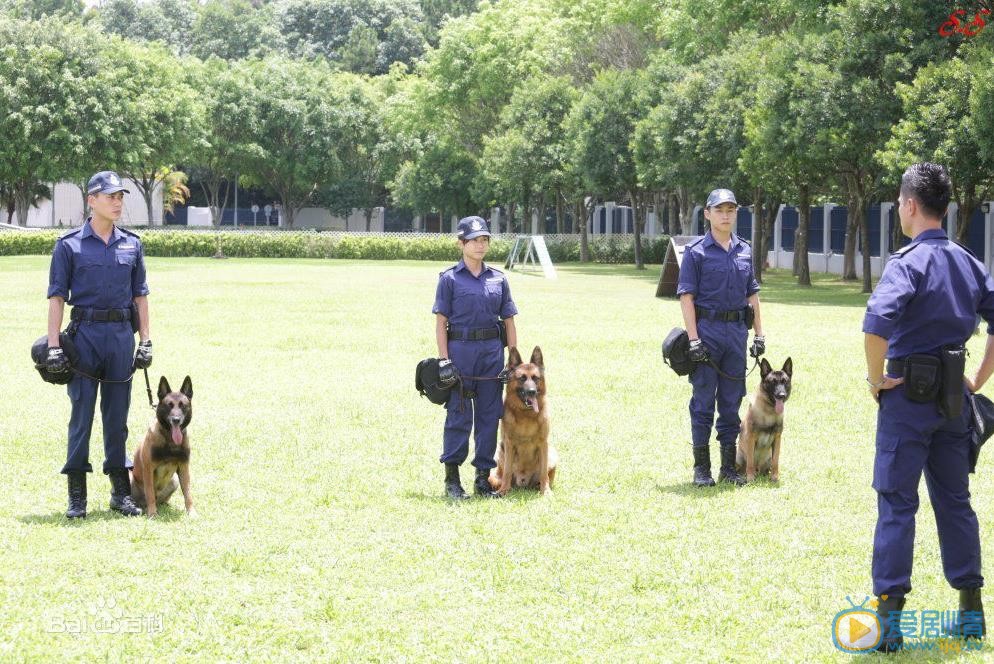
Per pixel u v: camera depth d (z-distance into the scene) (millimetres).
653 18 47469
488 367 7176
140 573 5297
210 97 66688
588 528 6168
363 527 6195
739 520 6336
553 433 9258
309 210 84125
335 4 104250
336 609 4766
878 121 25391
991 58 21609
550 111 49469
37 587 5027
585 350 15219
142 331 6750
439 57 59031
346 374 12984
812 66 26578
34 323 18922
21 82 51594
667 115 35812
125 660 4207
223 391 11570
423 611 4766
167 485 6695
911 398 4309
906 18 25547
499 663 4188
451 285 7172
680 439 9023
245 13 106188
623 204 60344
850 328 18469
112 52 55750
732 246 7574
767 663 4195
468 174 64688
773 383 7324
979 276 4438
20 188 57219
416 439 9031
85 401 6492
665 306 23688
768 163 29234
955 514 4434
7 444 8609
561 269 46219
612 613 4742
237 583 5129
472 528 6160
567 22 52469
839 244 44094
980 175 23422
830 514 6496
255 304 23672
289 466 7945
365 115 70688
